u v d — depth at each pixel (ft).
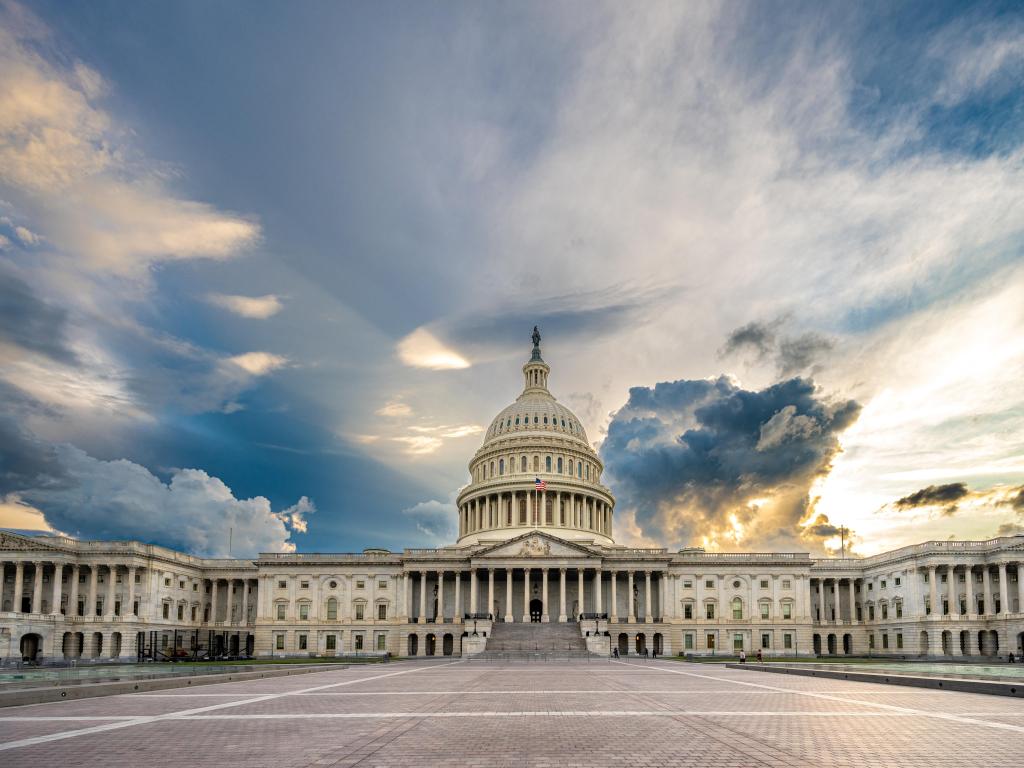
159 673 204.23
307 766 64.85
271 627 454.81
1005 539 395.96
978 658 377.30
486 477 558.97
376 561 462.19
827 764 65.92
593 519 547.90
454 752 71.82
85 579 415.44
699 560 459.32
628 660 335.26
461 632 442.09
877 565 453.58
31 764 66.03
